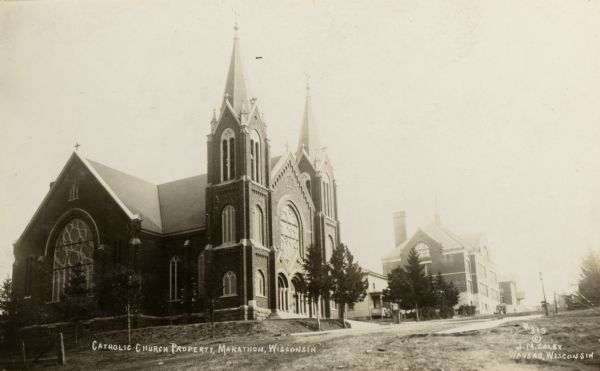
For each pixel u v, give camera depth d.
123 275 48.25
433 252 91.44
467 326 33.66
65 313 49.12
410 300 60.91
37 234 61.66
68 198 60.88
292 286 58.91
